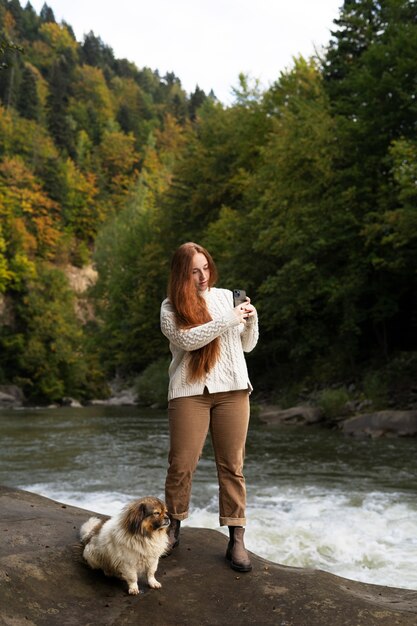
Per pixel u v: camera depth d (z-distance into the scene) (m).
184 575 3.75
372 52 23.08
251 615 3.33
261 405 26.17
